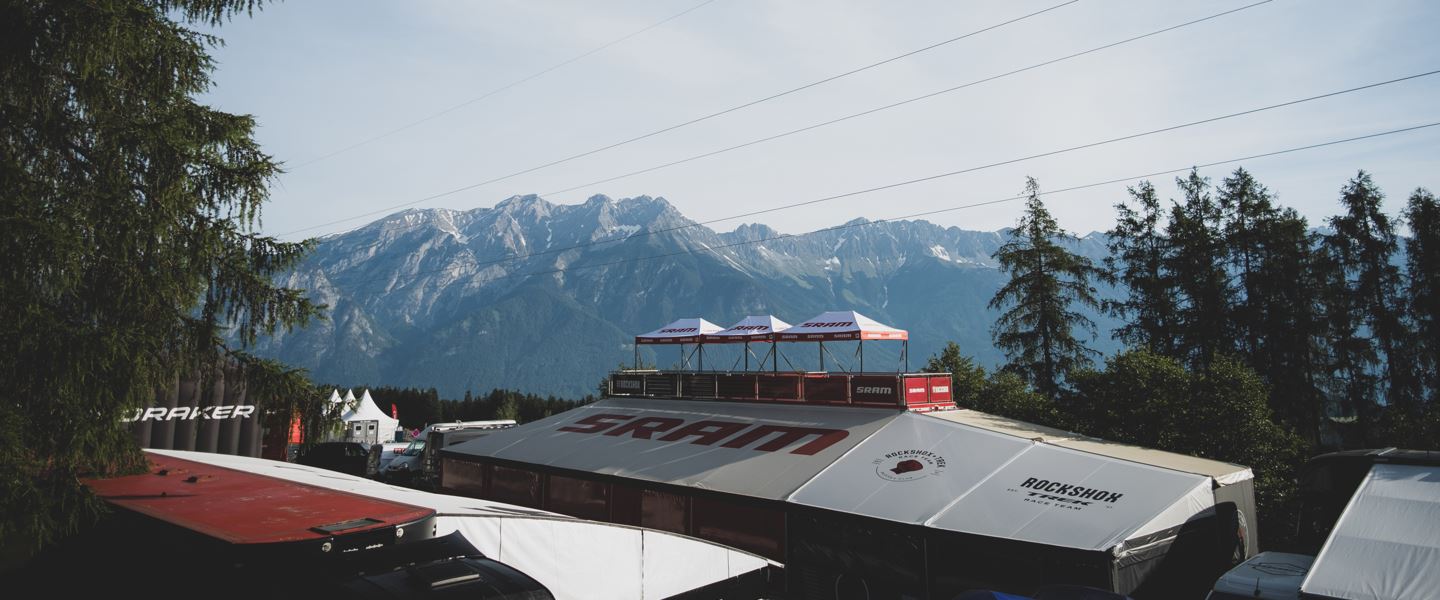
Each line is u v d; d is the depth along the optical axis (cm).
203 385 1212
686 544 1322
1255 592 1135
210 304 1163
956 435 1861
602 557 1177
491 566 797
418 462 3650
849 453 1877
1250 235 3391
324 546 771
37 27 912
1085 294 3650
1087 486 1485
